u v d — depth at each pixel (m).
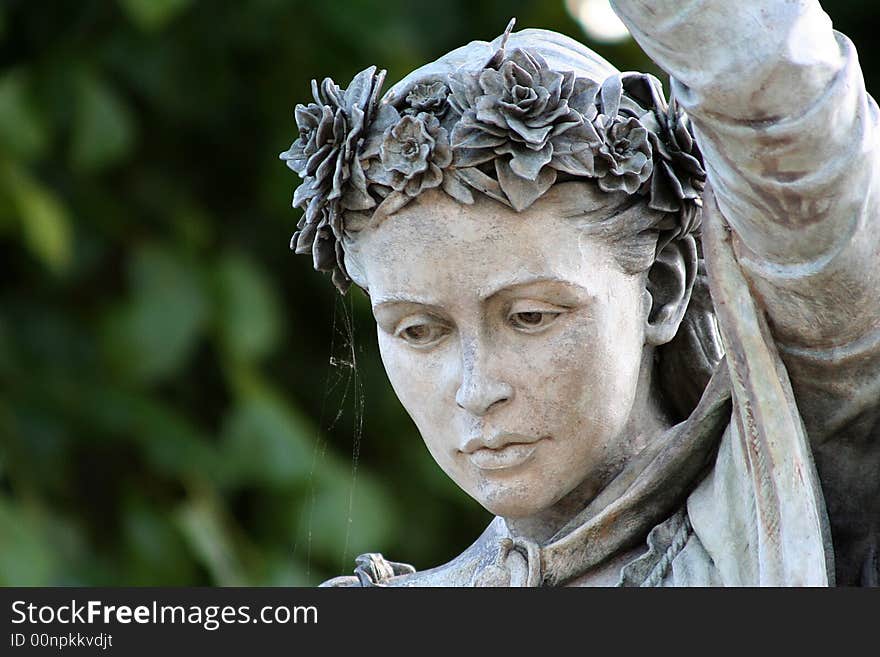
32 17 12.59
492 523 6.51
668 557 5.94
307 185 6.02
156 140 12.85
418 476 12.66
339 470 12.23
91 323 12.59
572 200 5.82
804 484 5.58
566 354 5.86
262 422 12.02
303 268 12.88
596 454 5.99
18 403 12.23
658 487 6.01
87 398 12.25
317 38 12.78
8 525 11.52
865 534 5.99
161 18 11.92
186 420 12.35
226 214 12.91
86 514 12.28
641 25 5.32
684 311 6.18
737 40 5.21
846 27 12.98
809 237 5.40
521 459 5.90
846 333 5.59
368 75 5.95
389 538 12.23
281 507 12.11
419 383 5.97
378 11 12.68
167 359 12.09
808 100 5.22
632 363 6.01
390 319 5.96
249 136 12.93
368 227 5.91
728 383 5.91
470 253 5.79
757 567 5.72
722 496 5.84
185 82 12.76
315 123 6.03
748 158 5.31
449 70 5.96
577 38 12.39
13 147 12.05
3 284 12.59
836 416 5.77
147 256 12.21
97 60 12.54
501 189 5.75
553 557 6.05
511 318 5.86
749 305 5.63
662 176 5.97
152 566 12.05
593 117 5.82
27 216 11.77
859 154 5.30
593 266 5.87
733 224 5.54
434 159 5.76
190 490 12.03
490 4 12.81
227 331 12.19
